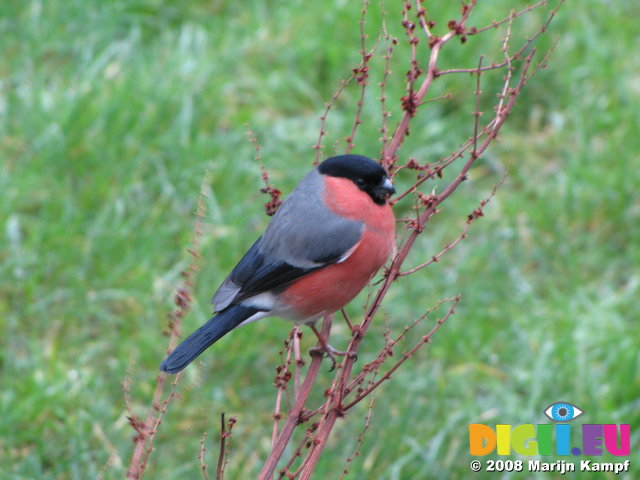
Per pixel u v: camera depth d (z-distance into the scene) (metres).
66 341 10.13
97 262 10.69
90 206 11.27
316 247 6.69
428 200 6.16
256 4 14.17
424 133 12.27
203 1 14.41
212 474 8.95
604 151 12.34
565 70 13.27
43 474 8.70
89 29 13.42
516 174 12.39
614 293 10.87
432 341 10.32
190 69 12.79
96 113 11.95
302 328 10.32
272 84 13.09
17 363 9.73
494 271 11.05
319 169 6.95
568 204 11.70
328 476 8.85
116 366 9.85
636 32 14.23
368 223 6.77
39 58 13.05
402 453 9.02
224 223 11.13
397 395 9.66
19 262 10.48
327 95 13.02
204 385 9.82
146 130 11.95
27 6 13.62
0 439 8.95
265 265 6.78
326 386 9.91
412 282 10.91
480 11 13.30
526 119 13.16
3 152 11.68
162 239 11.00
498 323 10.58
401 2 13.31
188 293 6.50
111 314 10.43
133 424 6.12
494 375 10.01
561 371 9.69
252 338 10.15
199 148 11.77
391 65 12.91
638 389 9.45
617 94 13.16
